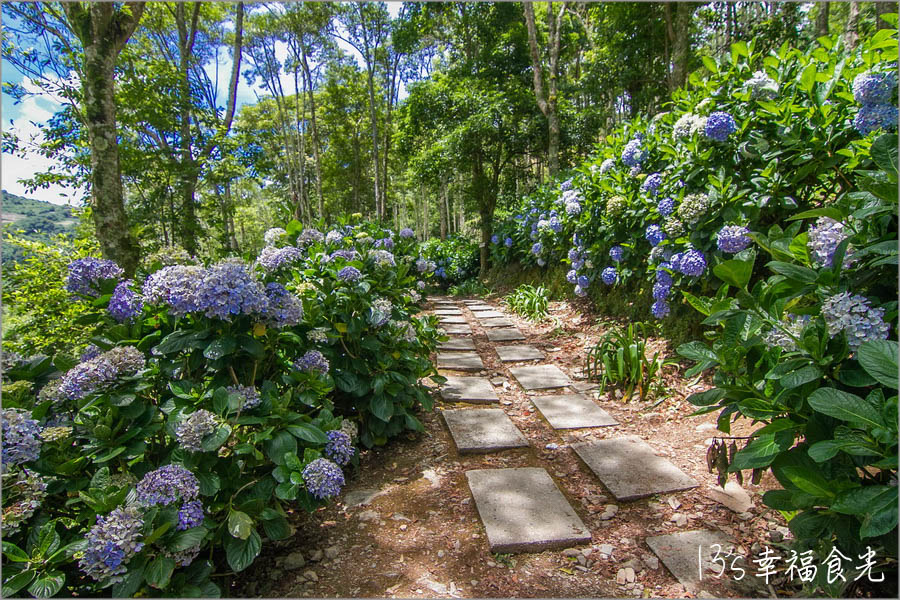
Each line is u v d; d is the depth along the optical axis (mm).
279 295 2051
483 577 1762
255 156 7688
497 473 2484
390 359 2777
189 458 1563
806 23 11328
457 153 11469
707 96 3645
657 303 3834
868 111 2082
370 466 2646
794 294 1606
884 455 1184
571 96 13578
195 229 6934
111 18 4227
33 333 4934
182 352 1933
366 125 24672
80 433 1576
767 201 3000
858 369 1390
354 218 6090
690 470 2424
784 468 1312
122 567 1296
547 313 6383
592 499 2244
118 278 2125
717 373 1717
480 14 13312
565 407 3385
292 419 1843
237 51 9977
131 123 6562
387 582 1752
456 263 12375
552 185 8133
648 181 4051
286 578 1780
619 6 11250
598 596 1646
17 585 1232
